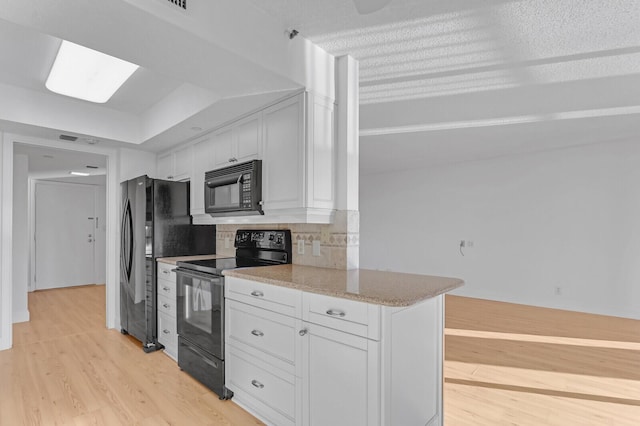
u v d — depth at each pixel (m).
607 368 2.77
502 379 2.58
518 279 5.20
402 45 2.22
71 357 3.00
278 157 2.39
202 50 1.74
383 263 6.89
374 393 1.46
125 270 3.60
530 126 3.86
